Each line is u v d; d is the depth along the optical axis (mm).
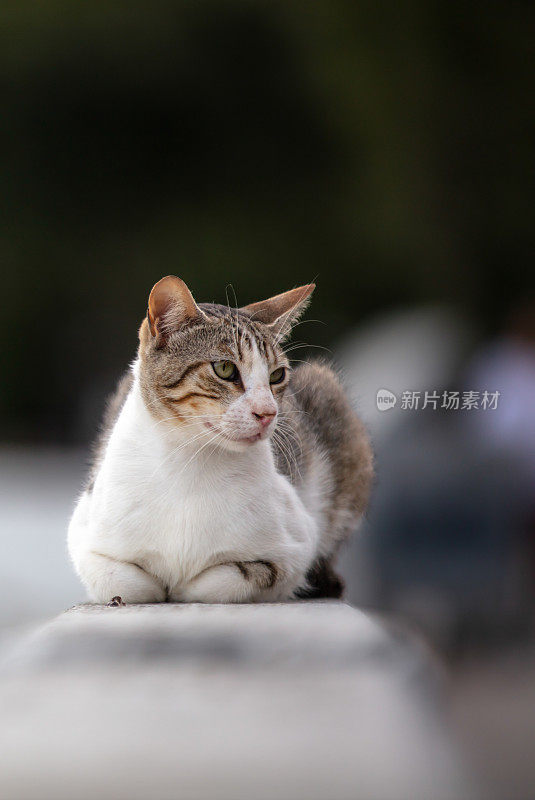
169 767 3084
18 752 3260
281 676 4090
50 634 4906
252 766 3061
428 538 12078
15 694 3906
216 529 7445
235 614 5836
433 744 3246
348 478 9930
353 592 12336
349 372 13062
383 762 3062
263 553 7562
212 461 7547
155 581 7621
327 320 34375
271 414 7559
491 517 11984
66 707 3723
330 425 9914
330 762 3070
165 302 7824
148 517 7449
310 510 9219
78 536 8086
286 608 6309
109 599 7449
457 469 12078
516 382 12320
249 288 34906
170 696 3830
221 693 3850
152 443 7590
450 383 12547
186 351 7703
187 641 4703
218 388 7590
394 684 3959
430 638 11922
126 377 10078
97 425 9875
